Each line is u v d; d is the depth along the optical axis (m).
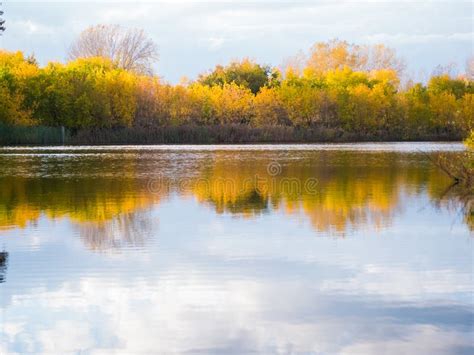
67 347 9.24
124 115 75.81
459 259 13.68
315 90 87.69
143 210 20.52
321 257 13.90
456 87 99.19
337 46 115.50
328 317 10.27
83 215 19.48
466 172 28.09
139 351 9.10
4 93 68.75
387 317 10.24
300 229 17.08
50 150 57.03
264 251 14.46
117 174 33.12
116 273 12.71
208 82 94.19
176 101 80.06
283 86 88.62
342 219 18.64
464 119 86.38
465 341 9.32
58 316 10.37
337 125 87.62
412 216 19.12
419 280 12.15
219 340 9.43
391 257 13.87
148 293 11.46
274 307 10.71
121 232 16.73
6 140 68.06
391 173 33.56
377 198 23.20
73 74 76.31
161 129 75.56
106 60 92.75
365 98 87.38
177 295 11.34
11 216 19.27
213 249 14.70
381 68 115.62
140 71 106.06
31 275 12.55
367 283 11.98
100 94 74.25
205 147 64.56
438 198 23.16
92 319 10.24
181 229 17.14
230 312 10.51
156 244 15.28
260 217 19.06
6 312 10.55
